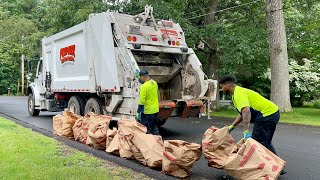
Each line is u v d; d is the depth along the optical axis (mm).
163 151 5297
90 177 4676
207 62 18312
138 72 7953
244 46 15516
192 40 16156
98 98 9500
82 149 6918
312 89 21203
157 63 9648
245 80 22672
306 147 7852
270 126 5227
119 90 8312
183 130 10289
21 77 37844
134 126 6164
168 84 10203
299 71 20781
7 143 6832
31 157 5754
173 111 8891
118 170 5309
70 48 10531
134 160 6098
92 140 6949
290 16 18062
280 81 14398
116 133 6676
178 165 5145
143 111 7438
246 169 4473
